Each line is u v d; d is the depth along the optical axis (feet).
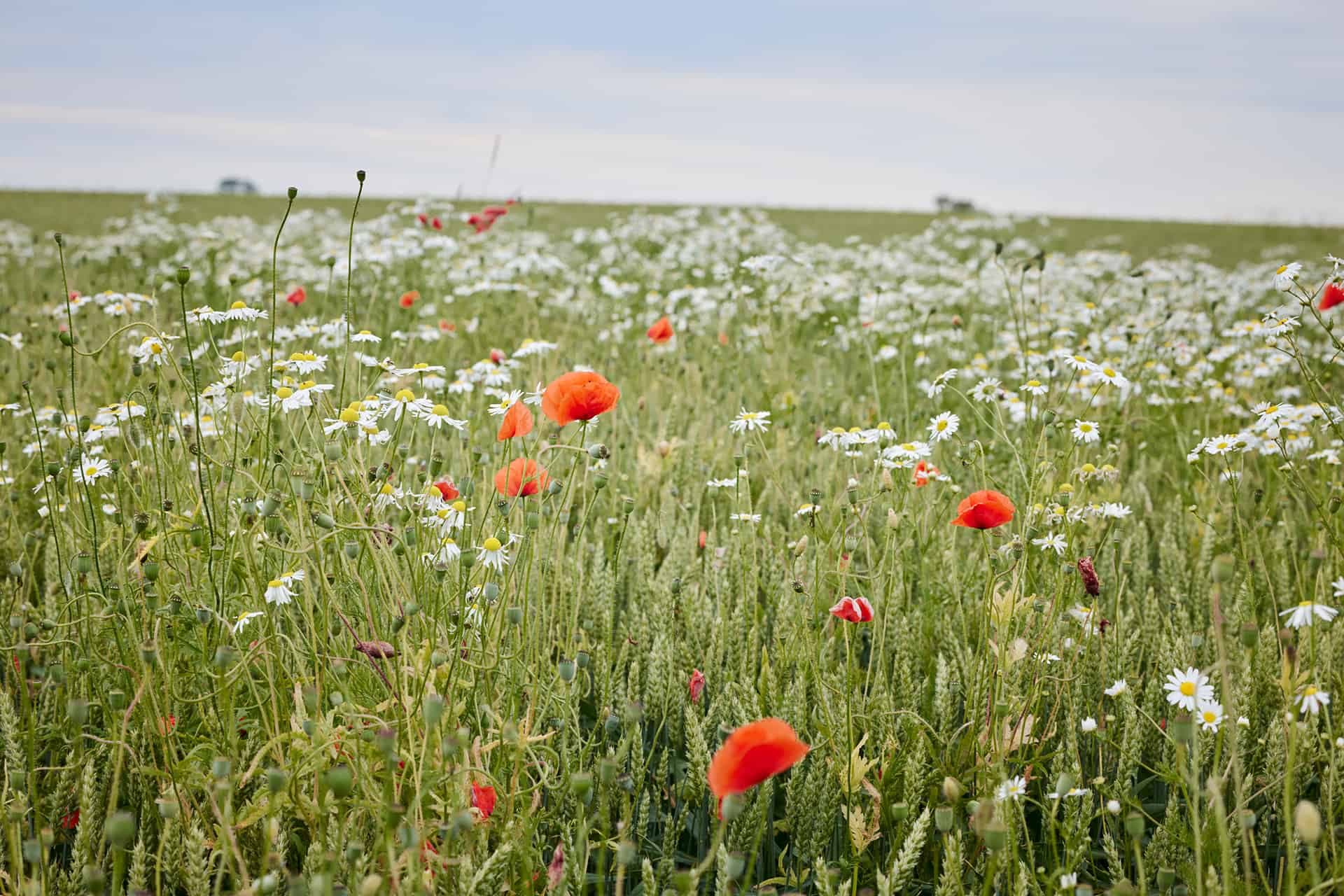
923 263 32.60
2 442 9.20
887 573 8.71
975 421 14.49
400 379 12.71
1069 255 45.19
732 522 11.35
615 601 10.02
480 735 6.16
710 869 6.47
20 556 8.73
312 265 24.73
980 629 7.97
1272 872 6.64
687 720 6.77
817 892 6.45
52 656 7.39
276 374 8.59
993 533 8.28
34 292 21.06
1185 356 17.39
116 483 7.80
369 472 7.14
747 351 19.34
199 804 5.89
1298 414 10.34
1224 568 4.91
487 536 7.64
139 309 13.19
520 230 27.91
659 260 27.76
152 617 6.75
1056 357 13.07
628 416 14.30
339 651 6.69
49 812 6.40
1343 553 8.27
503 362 12.92
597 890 5.69
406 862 5.10
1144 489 12.19
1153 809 7.13
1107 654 7.80
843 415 14.49
